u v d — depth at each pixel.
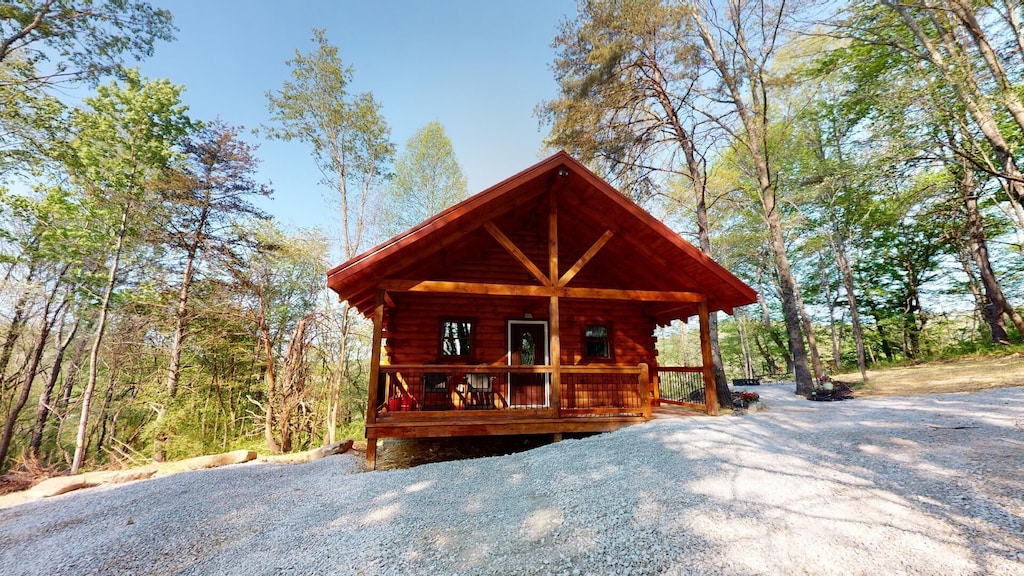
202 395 13.47
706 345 7.57
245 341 14.38
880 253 18.75
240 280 13.60
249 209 14.93
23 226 12.56
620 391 9.54
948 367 11.68
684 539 2.89
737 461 4.39
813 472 3.92
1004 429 4.68
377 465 6.34
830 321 19.98
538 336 9.45
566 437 7.61
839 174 11.62
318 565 3.03
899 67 12.16
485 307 9.22
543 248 9.66
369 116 15.64
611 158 12.57
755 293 7.37
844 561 2.45
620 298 7.29
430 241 6.73
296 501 4.65
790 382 17.16
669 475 4.15
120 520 4.39
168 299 13.74
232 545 3.54
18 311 13.67
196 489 5.43
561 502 3.80
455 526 3.51
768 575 2.38
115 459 11.27
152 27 12.23
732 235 21.58
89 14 11.39
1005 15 8.73
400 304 8.91
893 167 10.41
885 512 2.99
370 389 6.06
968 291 16.53
